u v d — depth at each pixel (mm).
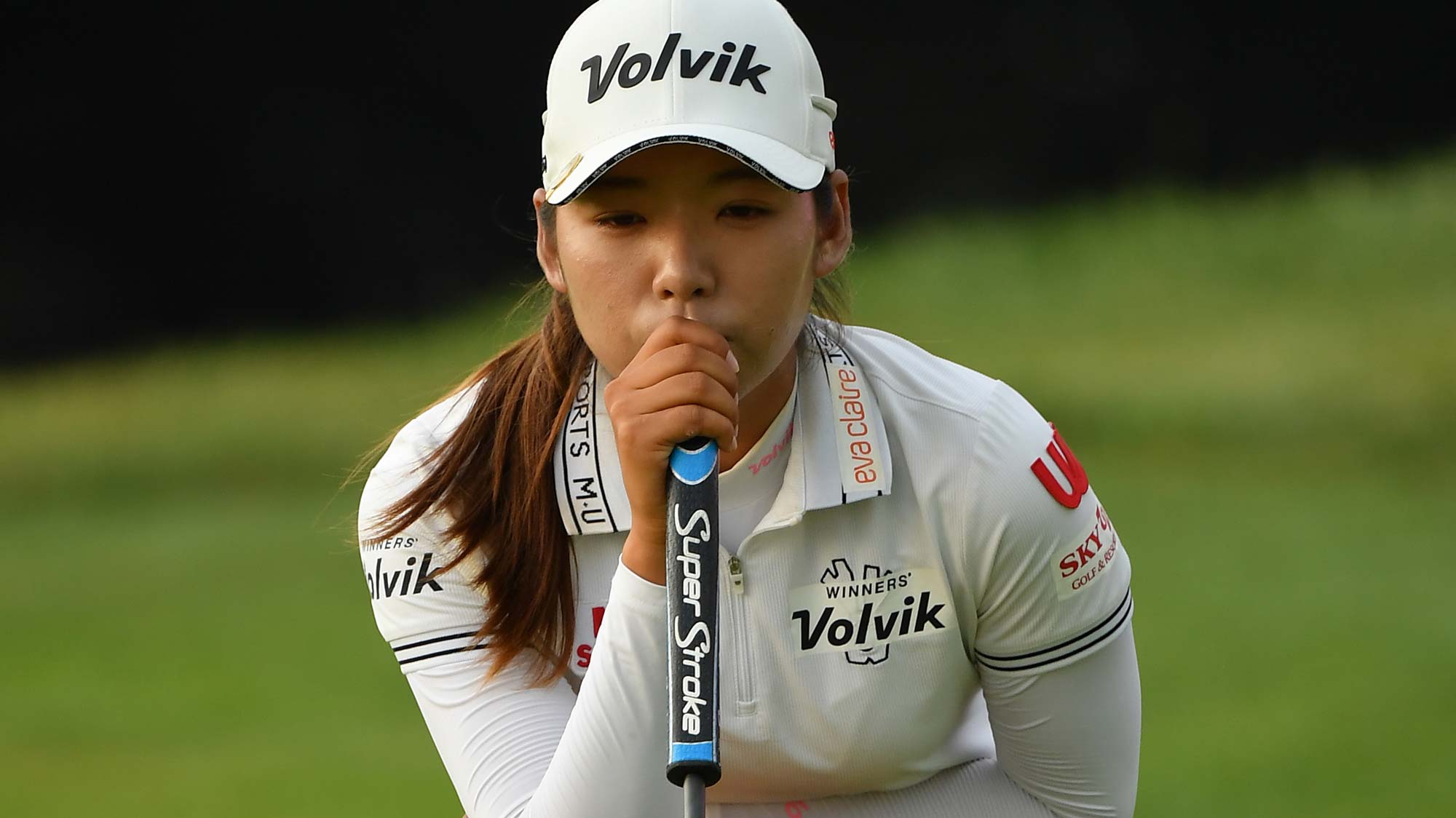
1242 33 84812
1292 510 39219
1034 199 84688
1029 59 87500
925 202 86625
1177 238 69312
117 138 83750
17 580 38125
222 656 30703
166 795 22500
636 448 7133
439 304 86312
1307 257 65938
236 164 85438
